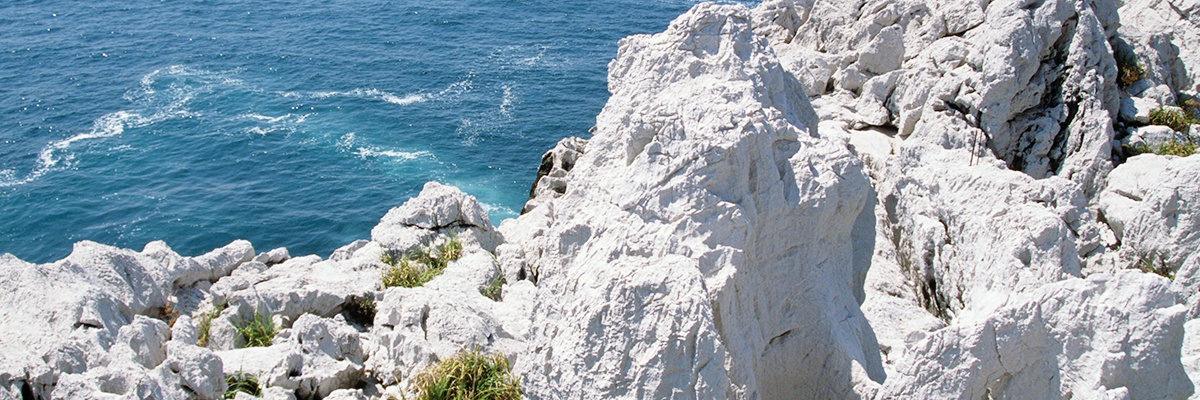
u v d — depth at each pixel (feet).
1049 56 107.55
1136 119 111.45
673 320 45.68
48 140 269.03
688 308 45.50
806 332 55.93
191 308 75.61
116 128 279.08
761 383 54.60
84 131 276.41
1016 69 104.06
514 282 80.43
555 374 49.21
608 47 363.97
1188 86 126.93
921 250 74.02
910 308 67.05
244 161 256.32
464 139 272.51
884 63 116.78
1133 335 46.85
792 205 55.26
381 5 419.13
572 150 134.41
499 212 233.14
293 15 408.05
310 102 302.66
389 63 342.64
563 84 321.52
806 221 55.93
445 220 88.63
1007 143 106.63
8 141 267.18
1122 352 46.85
